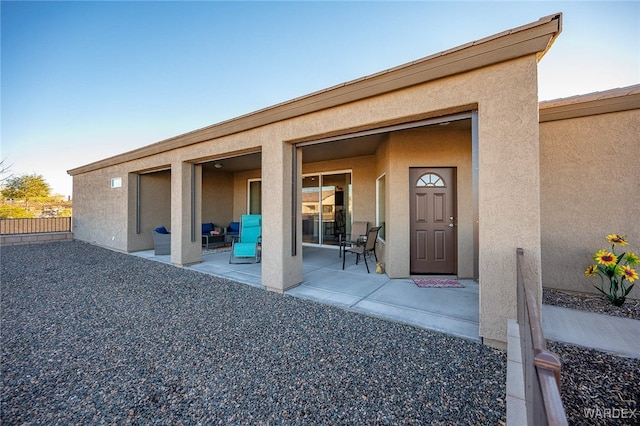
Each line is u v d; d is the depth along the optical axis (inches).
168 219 340.8
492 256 98.3
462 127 186.2
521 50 92.5
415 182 197.9
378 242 245.0
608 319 117.3
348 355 94.0
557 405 30.8
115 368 87.3
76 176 414.0
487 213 99.3
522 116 94.1
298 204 177.9
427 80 111.2
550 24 86.5
